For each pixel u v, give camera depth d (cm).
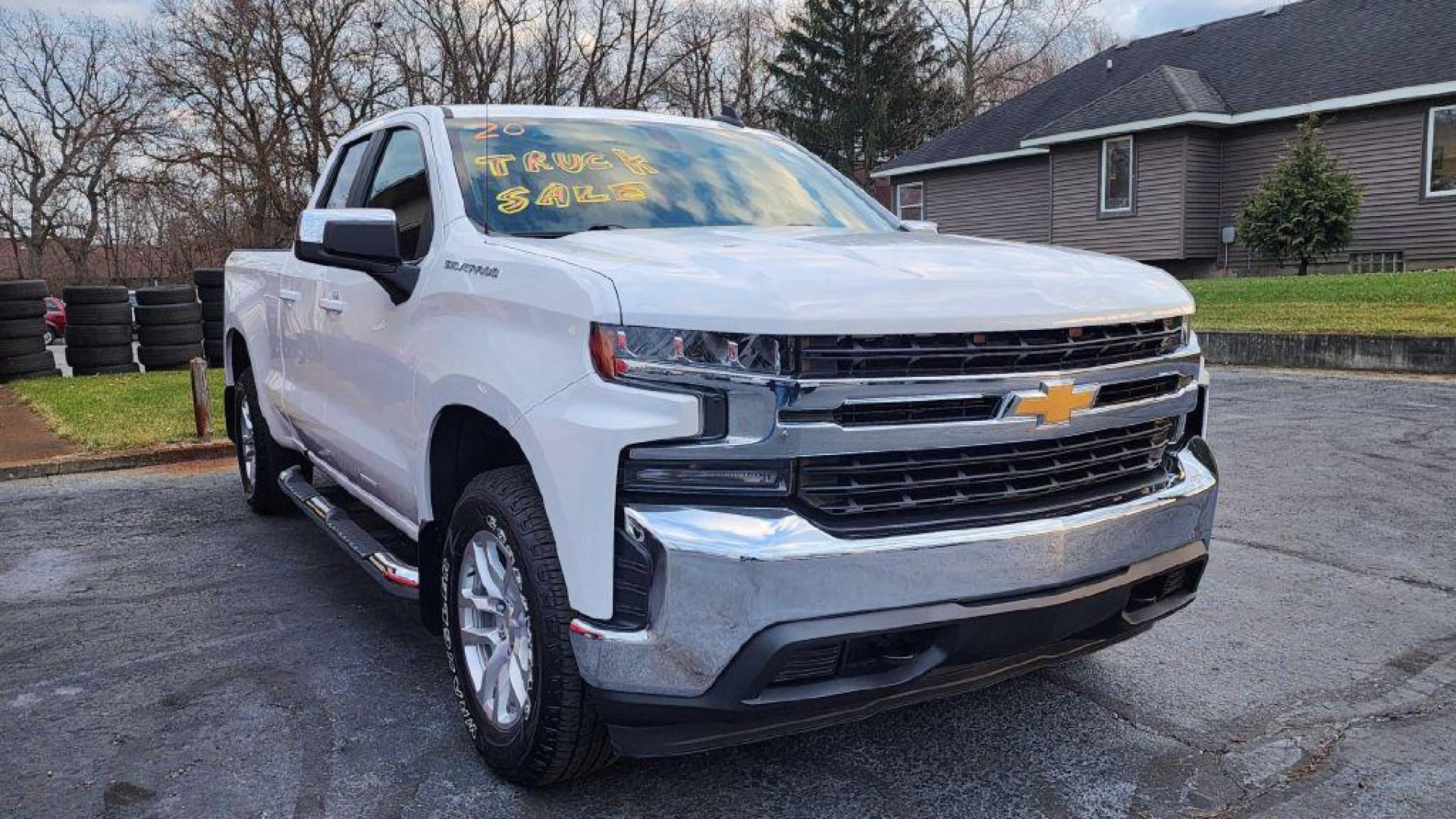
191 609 468
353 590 494
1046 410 264
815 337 242
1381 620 430
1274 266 2177
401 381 354
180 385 1227
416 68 3164
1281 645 406
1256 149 2197
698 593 242
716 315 243
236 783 309
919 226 428
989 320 254
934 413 255
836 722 264
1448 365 1102
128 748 332
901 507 255
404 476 361
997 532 258
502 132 394
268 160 3409
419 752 328
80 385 1242
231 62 3319
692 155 415
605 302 255
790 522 243
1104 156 2359
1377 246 2033
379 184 434
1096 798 296
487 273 307
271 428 562
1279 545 532
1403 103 1962
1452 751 320
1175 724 342
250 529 608
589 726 278
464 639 321
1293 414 897
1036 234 2638
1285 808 290
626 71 3300
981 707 357
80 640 429
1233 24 2536
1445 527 556
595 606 257
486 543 310
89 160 4778
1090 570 275
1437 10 2080
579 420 257
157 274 5222
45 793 304
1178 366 303
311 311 455
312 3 3256
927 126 4509
